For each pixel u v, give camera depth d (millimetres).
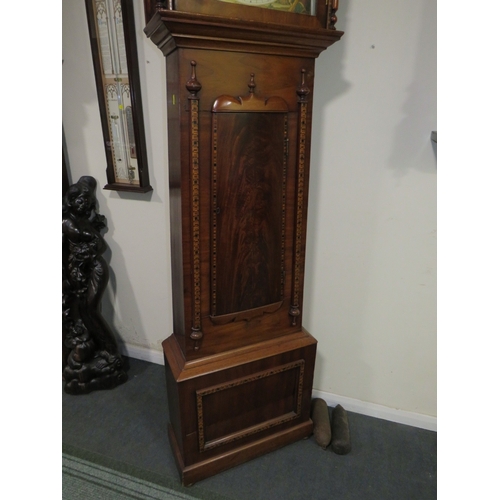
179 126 1001
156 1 900
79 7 1453
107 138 1580
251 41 973
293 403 1433
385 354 1552
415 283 1424
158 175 1605
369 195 1369
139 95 1487
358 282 1486
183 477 1291
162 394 1753
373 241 1417
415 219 1348
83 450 1448
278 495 1292
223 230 1119
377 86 1247
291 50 1032
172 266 1289
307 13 1013
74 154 1686
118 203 1707
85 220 1675
